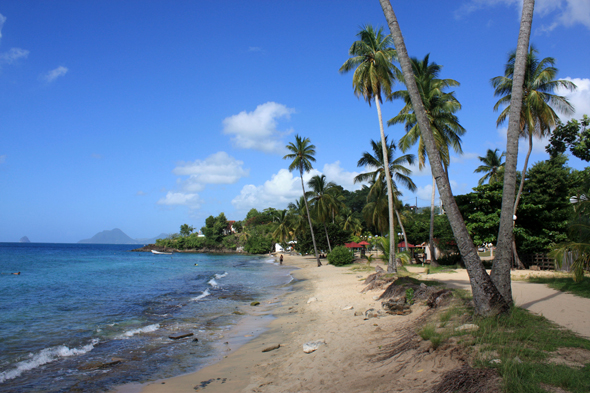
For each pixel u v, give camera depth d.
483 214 26.16
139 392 6.99
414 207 80.25
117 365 8.67
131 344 10.51
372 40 22.84
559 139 25.17
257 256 90.94
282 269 44.22
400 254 29.17
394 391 5.34
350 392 5.73
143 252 123.50
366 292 17.36
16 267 44.06
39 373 8.08
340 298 16.83
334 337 9.52
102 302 18.16
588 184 17.03
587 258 10.86
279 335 11.18
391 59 23.17
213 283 27.92
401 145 26.92
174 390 7.04
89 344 10.46
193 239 121.81
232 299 19.64
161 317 14.49
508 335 6.51
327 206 48.56
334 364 7.33
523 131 24.67
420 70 26.02
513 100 9.04
